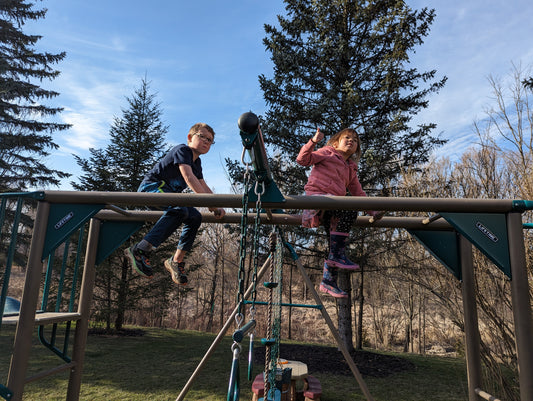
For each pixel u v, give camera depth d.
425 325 14.88
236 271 21.70
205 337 11.61
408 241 7.79
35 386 5.79
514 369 4.28
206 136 2.95
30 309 2.41
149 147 12.29
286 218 3.29
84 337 3.34
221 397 5.60
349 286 9.18
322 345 10.08
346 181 2.89
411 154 8.92
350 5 9.41
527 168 5.09
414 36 9.09
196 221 2.94
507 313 4.66
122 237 3.49
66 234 2.50
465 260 3.23
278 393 2.62
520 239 2.30
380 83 8.99
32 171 13.91
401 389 6.35
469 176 6.20
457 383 6.79
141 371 7.04
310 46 9.62
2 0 14.16
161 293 12.29
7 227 13.04
